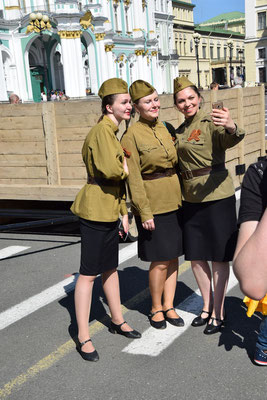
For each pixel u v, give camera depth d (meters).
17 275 5.22
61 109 6.05
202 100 3.62
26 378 3.18
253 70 57.62
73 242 6.17
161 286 3.72
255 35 56.66
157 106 3.51
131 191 3.47
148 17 48.97
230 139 3.18
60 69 41.78
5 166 6.55
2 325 4.02
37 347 3.60
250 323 3.77
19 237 6.72
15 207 7.56
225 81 78.94
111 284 3.60
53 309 4.29
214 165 3.45
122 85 3.25
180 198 3.59
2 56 36.38
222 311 3.65
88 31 38.38
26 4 37.44
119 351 3.45
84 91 37.19
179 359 3.29
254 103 8.64
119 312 3.66
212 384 2.98
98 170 3.19
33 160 6.37
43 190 6.30
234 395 2.86
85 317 3.36
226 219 3.46
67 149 6.16
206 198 3.43
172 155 3.50
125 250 5.89
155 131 3.55
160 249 3.55
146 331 3.73
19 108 6.25
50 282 4.97
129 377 3.11
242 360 3.23
